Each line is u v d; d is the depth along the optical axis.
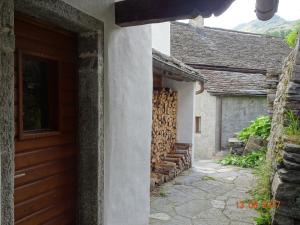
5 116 1.59
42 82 2.30
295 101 4.14
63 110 2.39
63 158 2.42
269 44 16.70
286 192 3.46
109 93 2.60
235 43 15.78
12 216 1.64
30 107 2.18
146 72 3.32
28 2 1.72
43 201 2.22
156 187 5.54
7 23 1.59
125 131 2.90
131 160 3.03
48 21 2.11
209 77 12.43
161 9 2.37
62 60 2.34
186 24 15.59
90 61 2.45
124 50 2.84
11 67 1.62
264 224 3.77
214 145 11.23
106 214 2.61
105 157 2.57
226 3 2.08
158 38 7.18
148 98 3.38
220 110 11.43
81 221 2.55
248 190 5.39
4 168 1.58
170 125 7.24
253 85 12.31
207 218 4.06
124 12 2.58
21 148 2.00
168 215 4.16
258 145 8.35
